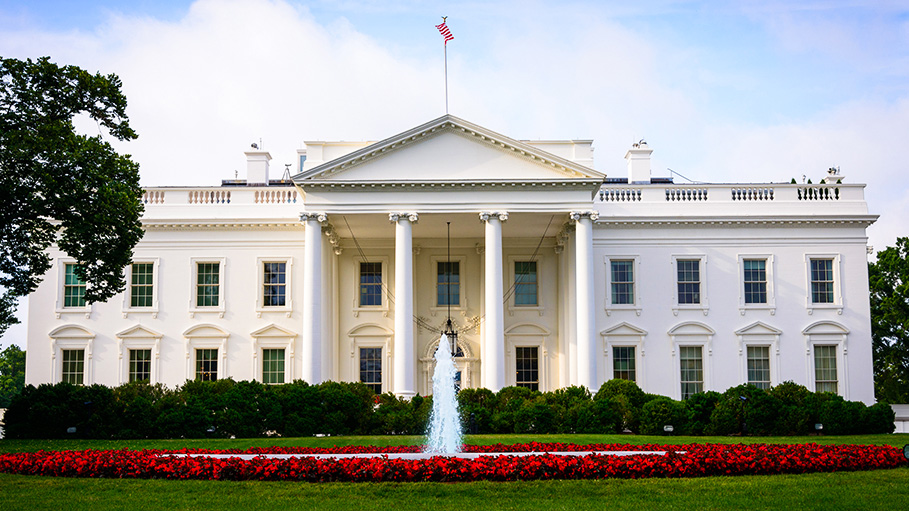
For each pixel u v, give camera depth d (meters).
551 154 40.88
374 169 41.44
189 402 33.53
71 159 31.25
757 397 34.66
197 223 46.09
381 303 47.38
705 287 46.34
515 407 35.53
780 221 46.44
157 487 19.09
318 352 40.44
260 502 17.69
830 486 18.91
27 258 34.25
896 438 32.03
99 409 33.00
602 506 17.36
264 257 46.28
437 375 45.91
